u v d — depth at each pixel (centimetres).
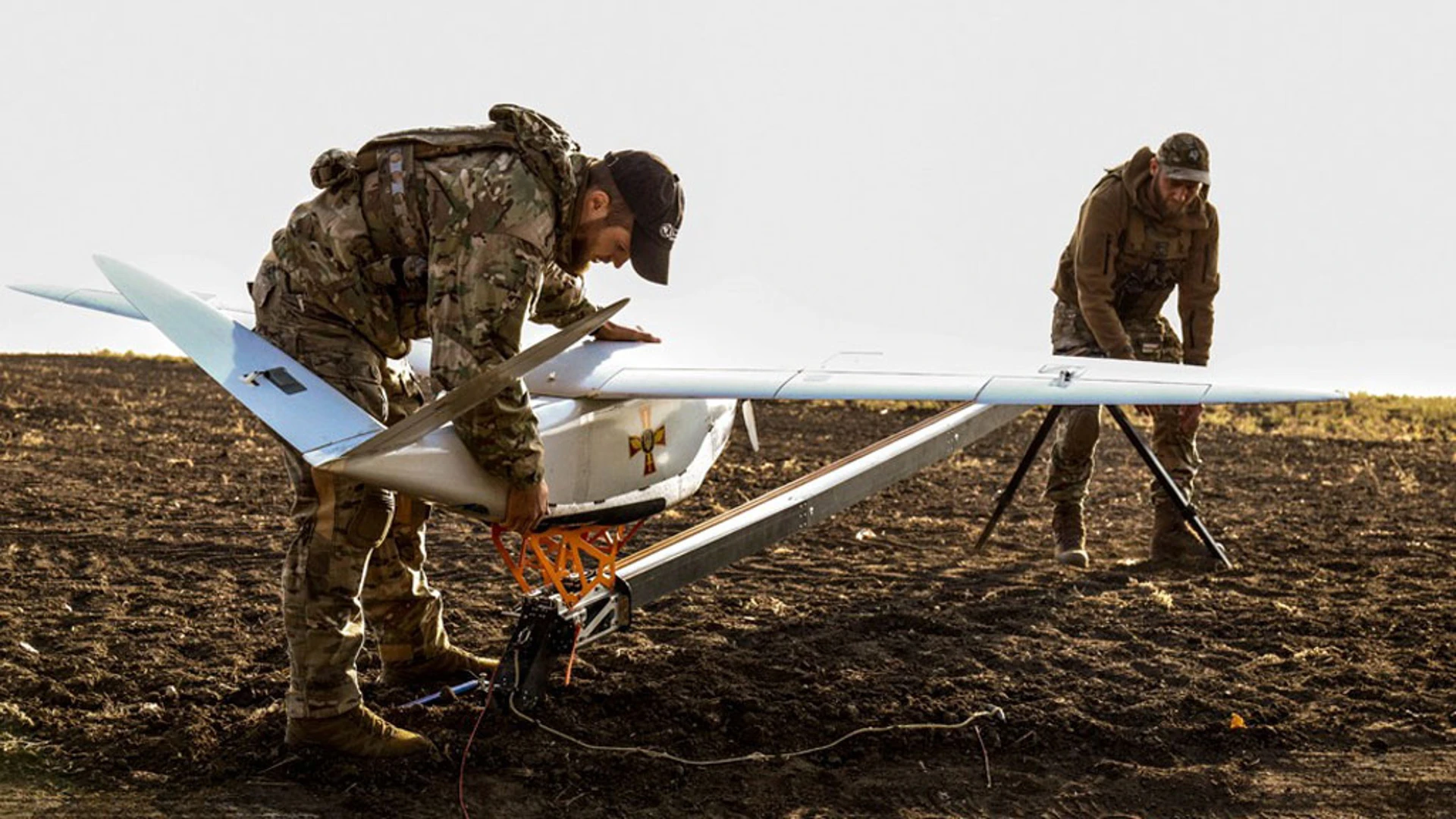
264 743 384
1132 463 1088
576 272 369
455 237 334
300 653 368
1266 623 543
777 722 415
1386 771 380
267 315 363
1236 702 438
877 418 1470
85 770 370
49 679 441
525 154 339
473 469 344
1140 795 365
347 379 360
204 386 1719
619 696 432
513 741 395
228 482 905
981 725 413
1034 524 800
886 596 589
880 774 379
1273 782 373
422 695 434
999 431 1323
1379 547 716
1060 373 401
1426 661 487
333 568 363
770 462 1074
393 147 348
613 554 400
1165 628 535
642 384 391
